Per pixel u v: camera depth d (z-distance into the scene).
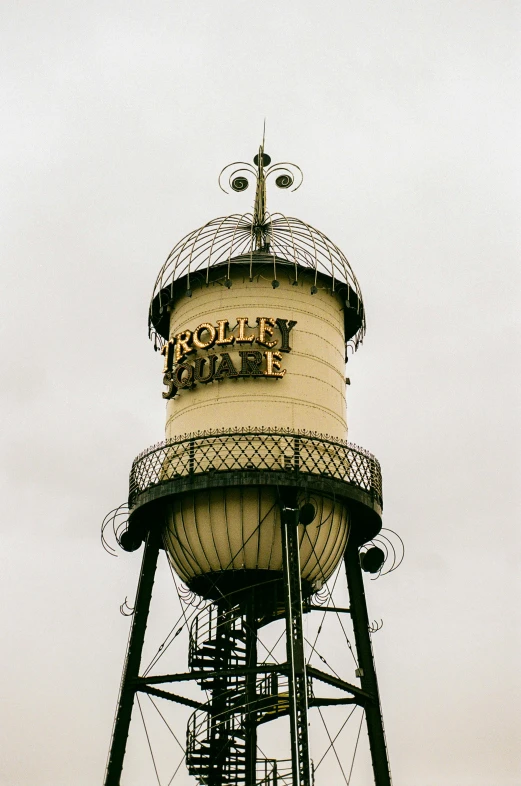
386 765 26.30
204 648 28.22
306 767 23.11
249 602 27.61
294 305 29.75
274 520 26.66
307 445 27.59
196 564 27.34
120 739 25.33
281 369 28.44
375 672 27.86
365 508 28.03
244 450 27.22
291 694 23.77
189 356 29.34
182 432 28.44
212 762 28.08
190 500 27.20
